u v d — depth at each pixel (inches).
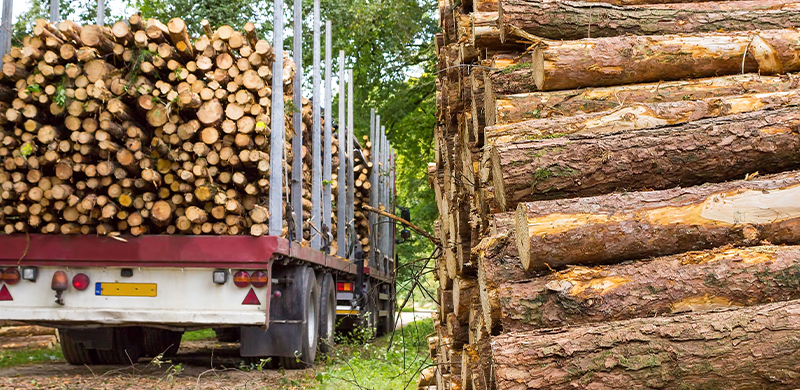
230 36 275.0
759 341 117.8
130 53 269.6
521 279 140.9
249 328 311.4
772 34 167.2
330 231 386.0
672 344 119.1
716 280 127.5
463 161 201.0
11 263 277.9
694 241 133.2
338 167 430.0
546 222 131.0
